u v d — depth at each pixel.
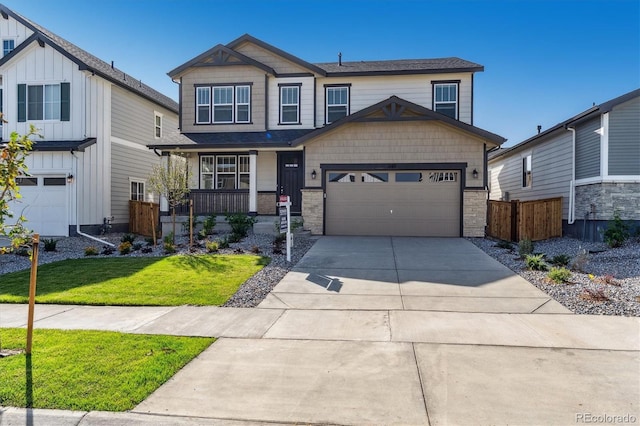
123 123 18.27
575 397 3.72
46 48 16.34
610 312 6.25
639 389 3.86
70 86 16.27
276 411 3.53
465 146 14.44
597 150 12.86
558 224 14.71
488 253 11.35
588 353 4.71
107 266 9.88
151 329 5.69
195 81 17.88
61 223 15.55
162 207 16.22
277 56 17.78
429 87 17.14
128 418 3.42
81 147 15.41
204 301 7.08
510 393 3.79
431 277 8.68
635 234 12.14
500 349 4.86
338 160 14.98
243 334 5.48
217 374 4.23
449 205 14.59
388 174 14.87
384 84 17.38
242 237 13.84
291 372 4.28
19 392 3.77
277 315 6.33
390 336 5.35
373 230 14.91
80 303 7.08
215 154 17.58
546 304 6.73
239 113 17.70
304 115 17.67
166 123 22.12
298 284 8.19
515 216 13.85
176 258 10.70
